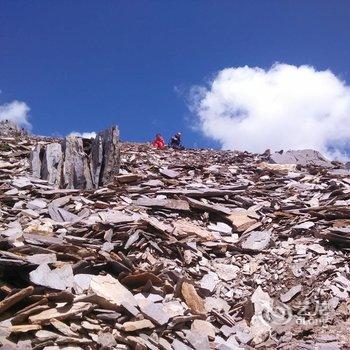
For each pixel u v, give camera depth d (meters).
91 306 6.50
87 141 13.99
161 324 6.54
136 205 11.06
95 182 12.68
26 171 13.52
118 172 13.20
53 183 12.52
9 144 17.03
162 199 11.75
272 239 10.01
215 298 7.95
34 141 18.77
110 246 8.29
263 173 16.42
